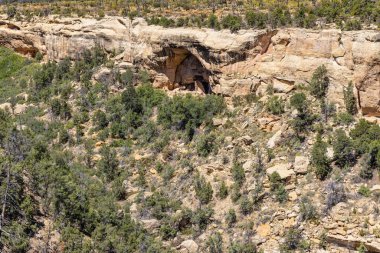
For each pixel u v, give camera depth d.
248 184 42.22
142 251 38.59
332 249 35.72
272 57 49.72
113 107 58.62
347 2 51.94
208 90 55.97
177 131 52.31
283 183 40.50
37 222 36.88
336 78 45.53
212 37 51.91
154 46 57.91
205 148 47.62
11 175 37.81
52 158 47.94
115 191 46.53
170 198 44.94
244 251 36.69
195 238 40.34
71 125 58.91
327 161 39.91
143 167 49.38
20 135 49.25
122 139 54.41
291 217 38.00
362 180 38.34
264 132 46.31
